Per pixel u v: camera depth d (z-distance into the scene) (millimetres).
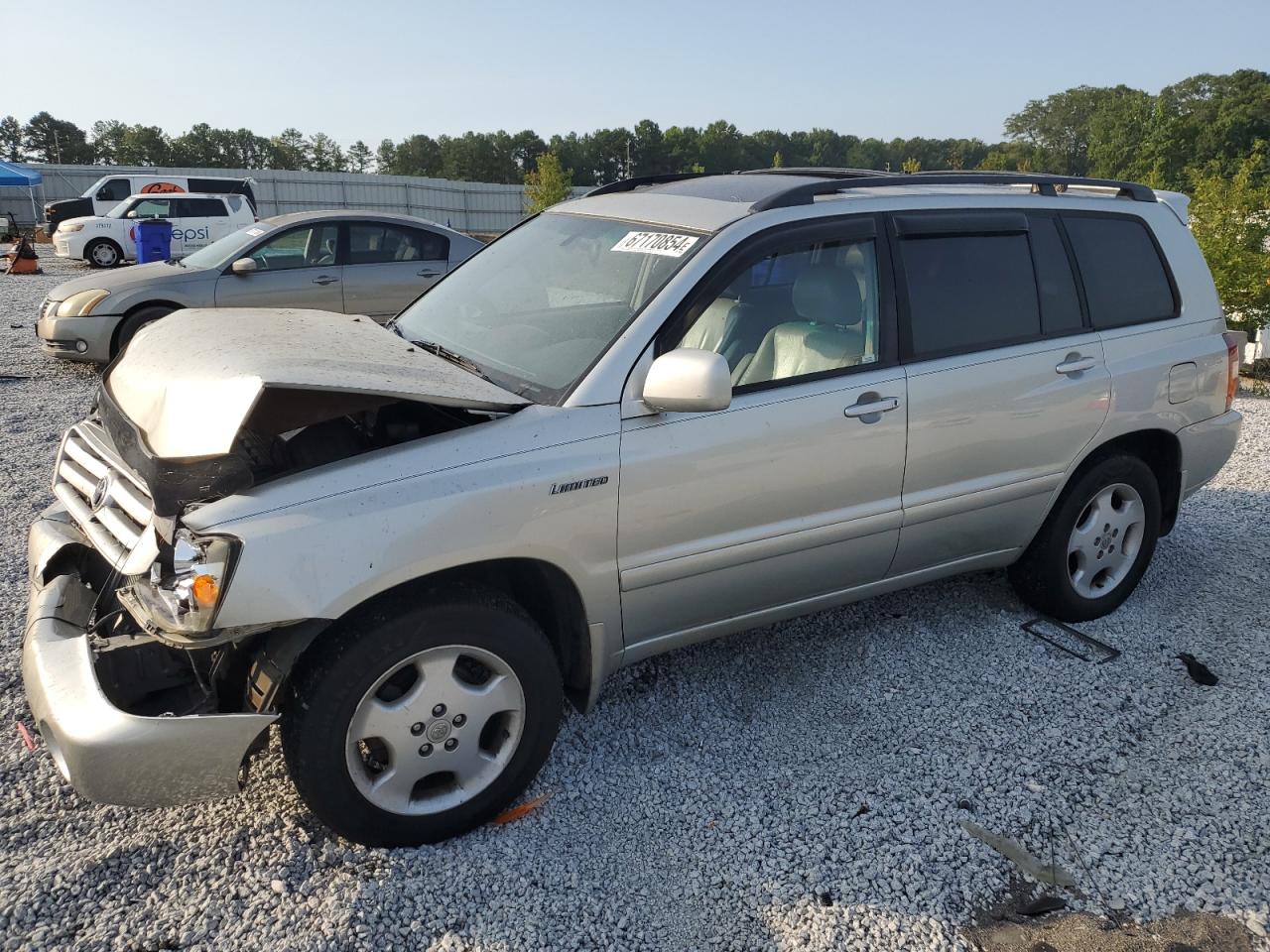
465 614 2699
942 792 3133
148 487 2488
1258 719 3537
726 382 2773
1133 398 4074
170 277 9406
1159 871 2787
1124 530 4316
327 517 2494
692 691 3732
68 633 2670
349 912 2553
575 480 2822
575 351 3105
